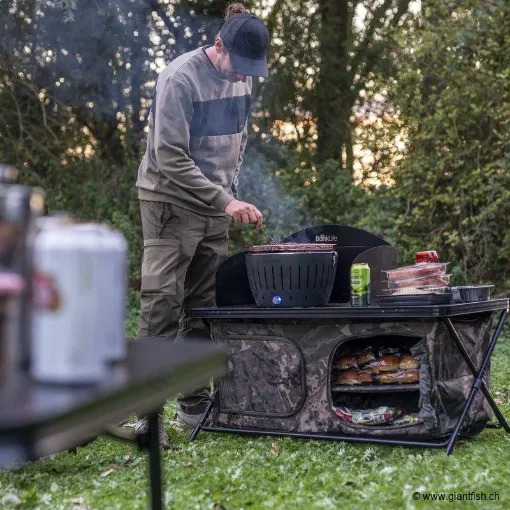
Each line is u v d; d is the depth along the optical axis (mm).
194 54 3410
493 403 3250
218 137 3486
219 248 3580
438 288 2994
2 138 8641
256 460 2842
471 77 7566
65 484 2623
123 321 1125
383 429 2961
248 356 3193
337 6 9602
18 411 856
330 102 9547
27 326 1085
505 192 7234
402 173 7871
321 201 8438
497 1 7148
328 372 3057
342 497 2326
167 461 2861
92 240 1038
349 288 3375
